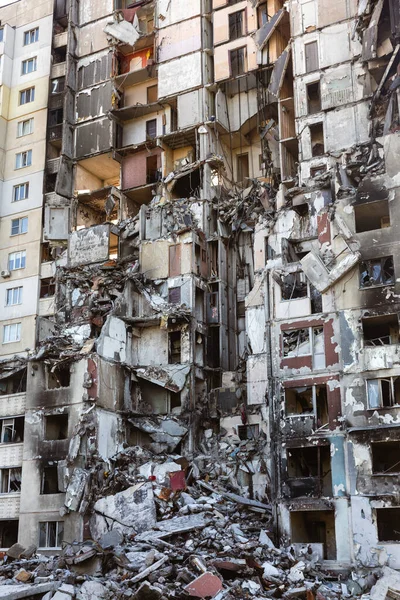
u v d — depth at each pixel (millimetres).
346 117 50719
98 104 62812
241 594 31000
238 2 58875
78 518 41125
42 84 66625
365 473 36188
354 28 51594
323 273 39875
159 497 40812
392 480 35656
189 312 50000
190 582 31484
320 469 37375
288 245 44750
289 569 34219
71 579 33594
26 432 45094
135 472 42938
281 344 40250
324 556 37438
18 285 61469
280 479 38031
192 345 49781
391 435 36156
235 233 54969
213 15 59594
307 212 48062
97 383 44688
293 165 55375
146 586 30172
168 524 39094
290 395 39719
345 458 36875
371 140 47062
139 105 60406
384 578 32562
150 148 59656
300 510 37094
